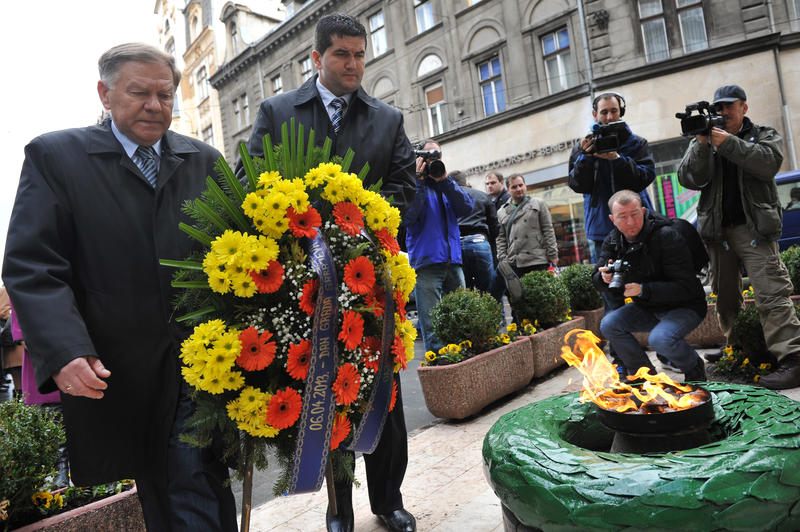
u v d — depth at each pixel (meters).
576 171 4.58
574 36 16.59
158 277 1.93
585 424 1.89
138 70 1.87
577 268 6.22
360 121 2.58
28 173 1.85
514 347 4.45
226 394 1.66
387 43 21.38
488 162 18.70
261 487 3.47
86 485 1.87
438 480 3.03
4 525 2.22
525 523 1.44
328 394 1.65
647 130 15.69
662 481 1.23
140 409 1.89
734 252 4.13
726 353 4.33
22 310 1.63
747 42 14.47
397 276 1.97
